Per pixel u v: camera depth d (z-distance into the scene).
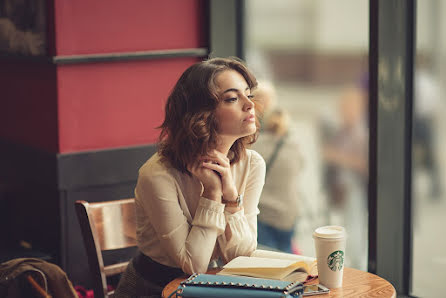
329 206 4.72
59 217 3.54
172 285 2.18
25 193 3.86
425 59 3.04
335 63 4.89
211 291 1.96
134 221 2.80
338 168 5.01
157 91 3.76
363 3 4.65
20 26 3.70
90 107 3.56
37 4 3.52
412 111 3.02
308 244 4.38
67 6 3.43
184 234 2.33
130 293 2.48
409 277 3.12
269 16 4.27
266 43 4.26
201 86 2.31
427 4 2.99
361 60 4.80
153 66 3.73
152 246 2.43
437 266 3.22
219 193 2.34
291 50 4.55
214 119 2.32
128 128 3.69
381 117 2.95
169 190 2.34
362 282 2.18
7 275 2.66
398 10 2.92
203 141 2.30
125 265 2.79
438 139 3.16
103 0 3.54
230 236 2.41
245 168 2.53
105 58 3.53
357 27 4.72
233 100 2.32
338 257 2.10
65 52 3.45
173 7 3.76
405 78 2.97
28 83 3.71
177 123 2.35
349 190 4.89
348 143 4.98
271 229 3.95
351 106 4.95
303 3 4.54
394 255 3.08
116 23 3.59
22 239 3.94
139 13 3.66
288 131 3.96
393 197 3.04
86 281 3.64
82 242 3.61
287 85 4.72
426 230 3.25
